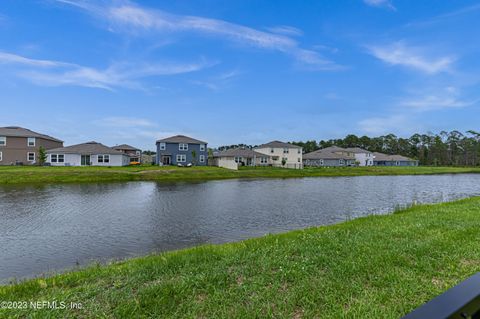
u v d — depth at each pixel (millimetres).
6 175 27562
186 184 27984
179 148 52938
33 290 3988
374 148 111125
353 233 6668
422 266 4344
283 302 3299
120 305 3309
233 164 46906
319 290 3600
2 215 13094
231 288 3723
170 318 3049
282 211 14281
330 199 18750
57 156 42188
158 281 4047
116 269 4848
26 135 44000
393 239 5938
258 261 4715
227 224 11477
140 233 10078
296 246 5586
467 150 93562
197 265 4680
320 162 74188
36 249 8305
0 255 7801
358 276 4020
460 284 1611
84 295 3646
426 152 100938
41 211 14016
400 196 20750
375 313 3031
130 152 67750
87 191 21859
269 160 63625
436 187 27688
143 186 25797
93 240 9227
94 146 46469
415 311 1406
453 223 7473
